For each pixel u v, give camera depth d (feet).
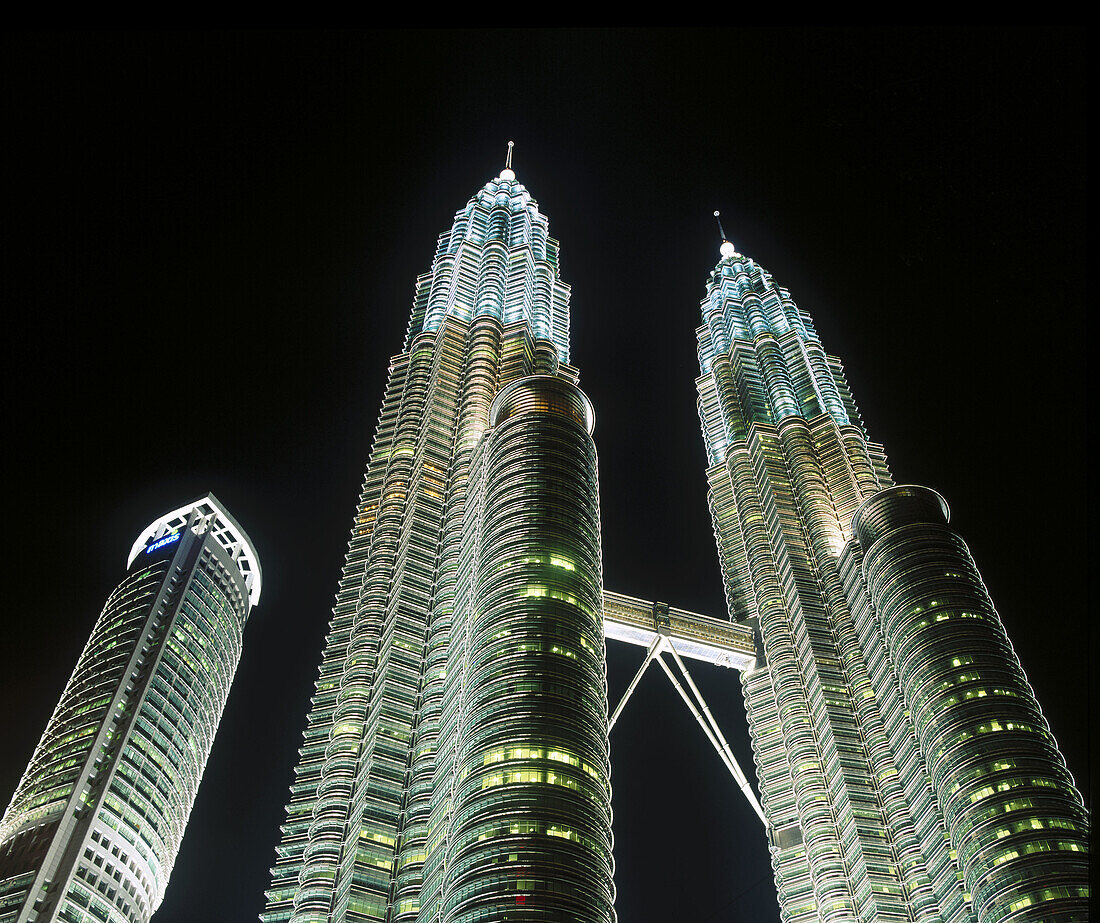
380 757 625.82
